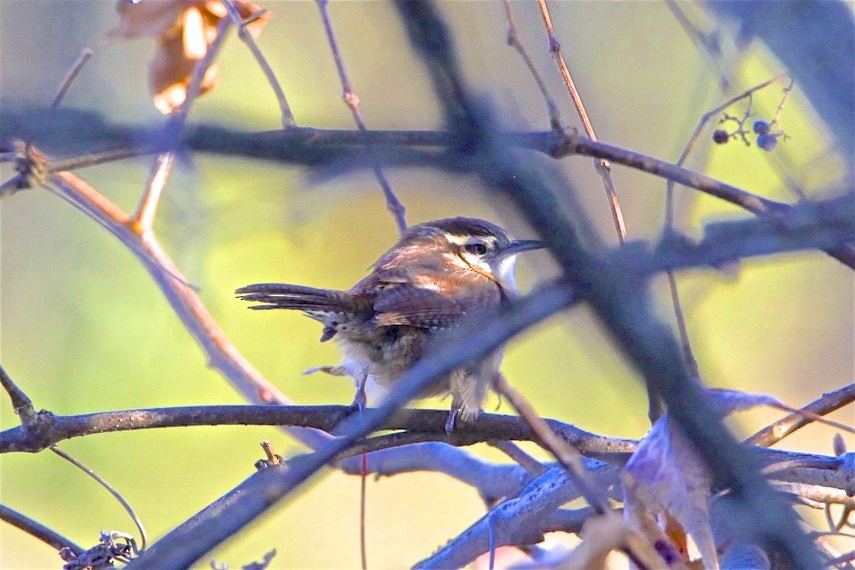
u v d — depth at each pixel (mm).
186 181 5371
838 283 17719
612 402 17109
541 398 17125
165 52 9516
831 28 5180
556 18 10867
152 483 16297
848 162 4871
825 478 7430
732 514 5266
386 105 5254
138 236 11102
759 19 5348
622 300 4004
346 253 15984
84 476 16188
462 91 3877
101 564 8039
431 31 3795
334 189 4871
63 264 16828
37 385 16375
